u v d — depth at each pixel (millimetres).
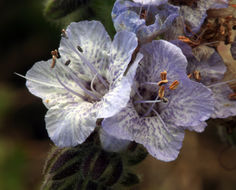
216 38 118
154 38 112
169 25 112
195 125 108
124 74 112
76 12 133
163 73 107
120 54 109
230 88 117
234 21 119
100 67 112
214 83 116
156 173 170
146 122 110
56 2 132
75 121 109
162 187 170
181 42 113
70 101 112
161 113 110
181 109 109
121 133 107
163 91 108
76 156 116
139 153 117
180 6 117
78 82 112
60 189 117
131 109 110
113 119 107
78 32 113
